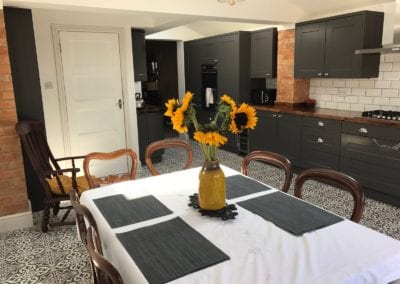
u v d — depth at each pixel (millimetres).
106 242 1562
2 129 2986
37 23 4094
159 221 1675
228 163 5375
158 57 8023
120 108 4867
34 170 3236
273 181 4422
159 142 2785
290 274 1202
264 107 5086
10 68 3129
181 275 1225
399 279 1326
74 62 4410
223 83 6000
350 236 1470
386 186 3553
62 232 3100
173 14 3764
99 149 4801
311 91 5145
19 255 2727
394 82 4016
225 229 1565
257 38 5461
